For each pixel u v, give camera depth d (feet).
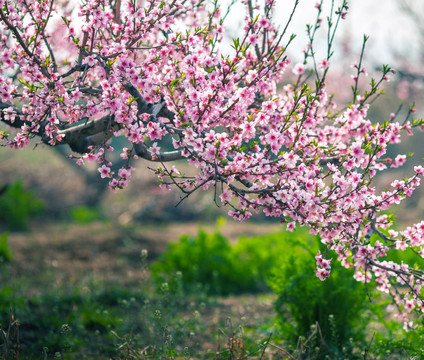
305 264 17.03
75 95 11.64
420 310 13.76
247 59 14.05
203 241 31.12
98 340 18.25
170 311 20.29
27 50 12.30
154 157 12.34
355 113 12.17
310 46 14.16
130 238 43.60
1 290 23.99
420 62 49.85
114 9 13.89
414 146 77.51
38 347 16.98
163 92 13.00
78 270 32.60
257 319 21.67
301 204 11.17
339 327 16.55
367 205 11.74
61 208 61.31
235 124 12.35
